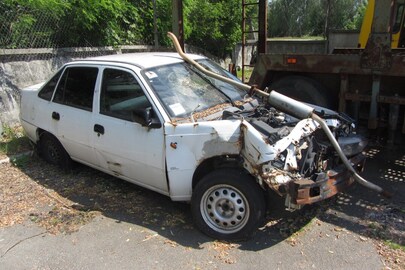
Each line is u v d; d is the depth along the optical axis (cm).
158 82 417
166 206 446
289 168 347
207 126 362
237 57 1928
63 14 859
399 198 446
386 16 491
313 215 413
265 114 413
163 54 498
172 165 380
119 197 472
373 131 611
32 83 803
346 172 381
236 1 1689
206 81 456
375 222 396
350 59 538
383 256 341
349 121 447
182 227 401
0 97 736
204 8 1527
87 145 469
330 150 388
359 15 2789
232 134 352
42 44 849
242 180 352
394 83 531
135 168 421
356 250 351
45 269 345
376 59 512
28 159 594
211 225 378
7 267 349
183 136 371
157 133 386
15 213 442
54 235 396
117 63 446
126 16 1126
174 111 393
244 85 429
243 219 362
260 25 887
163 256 354
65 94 505
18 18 786
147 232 394
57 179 529
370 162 550
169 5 1249
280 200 431
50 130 524
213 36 1606
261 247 361
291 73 641
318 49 1669
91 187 502
